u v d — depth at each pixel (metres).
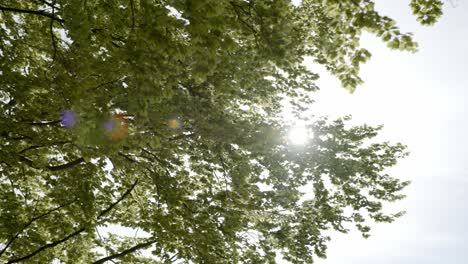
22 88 5.64
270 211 8.62
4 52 6.36
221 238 7.55
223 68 5.50
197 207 7.47
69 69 4.79
